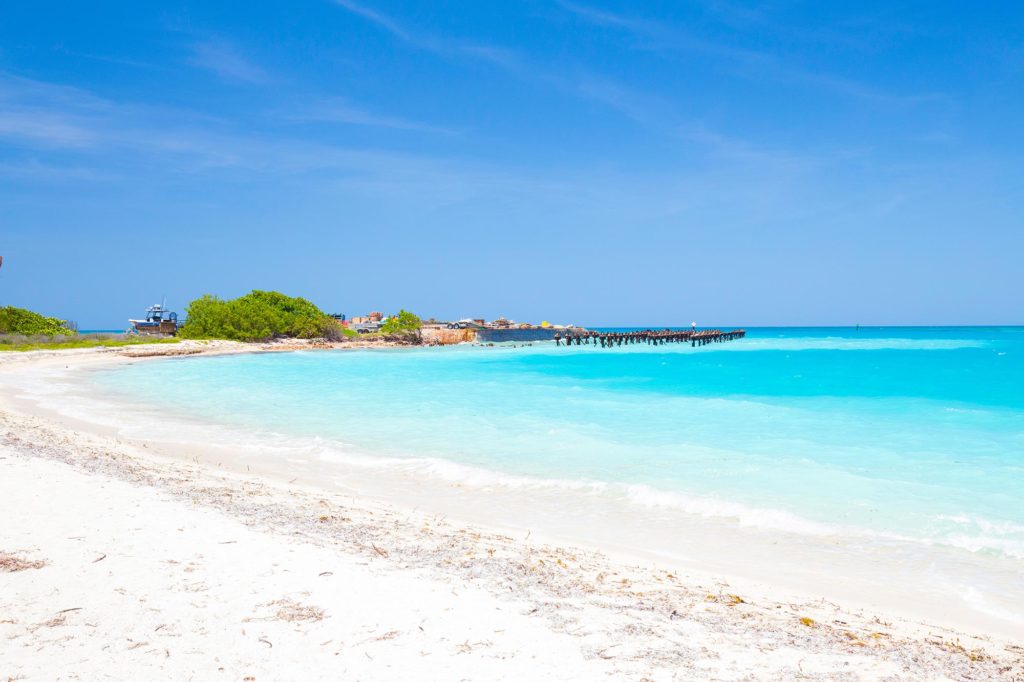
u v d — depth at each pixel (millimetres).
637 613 6500
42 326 71062
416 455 15680
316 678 4637
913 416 21922
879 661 5688
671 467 14320
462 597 6480
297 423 20531
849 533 10047
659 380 37062
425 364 53875
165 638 5156
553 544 9344
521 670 4945
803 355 66562
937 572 8562
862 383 34469
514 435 18297
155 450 15789
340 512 10086
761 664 5422
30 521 8031
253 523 8711
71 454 13094
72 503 8992
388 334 100500
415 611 6012
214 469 13703
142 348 64125
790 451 15984
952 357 59625
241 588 6289
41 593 5887
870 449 16172
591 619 6191
